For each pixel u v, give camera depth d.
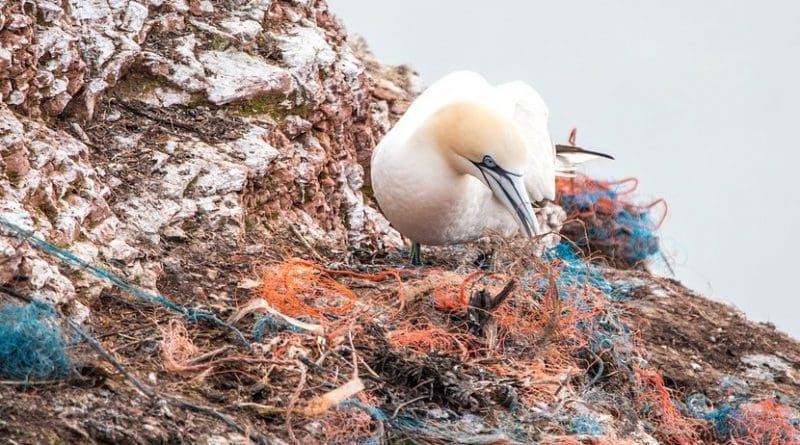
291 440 10.18
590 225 20.78
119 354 10.73
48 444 9.10
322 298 13.08
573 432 11.80
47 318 10.35
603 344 13.69
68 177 12.61
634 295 16.56
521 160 14.38
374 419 10.80
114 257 12.22
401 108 20.97
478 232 15.53
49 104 13.80
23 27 13.39
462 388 11.58
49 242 11.61
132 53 14.94
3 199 11.49
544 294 14.33
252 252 13.73
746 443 13.28
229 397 10.55
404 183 14.63
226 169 14.38
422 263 15.87
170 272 12.74
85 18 14.88
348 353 11.71
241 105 15.84
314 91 16.58
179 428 9.76
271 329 11.77
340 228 16.84
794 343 16.00
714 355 15.26
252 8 17.16
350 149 18.05
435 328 12.84
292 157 15.89
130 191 13.59
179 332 11.23
